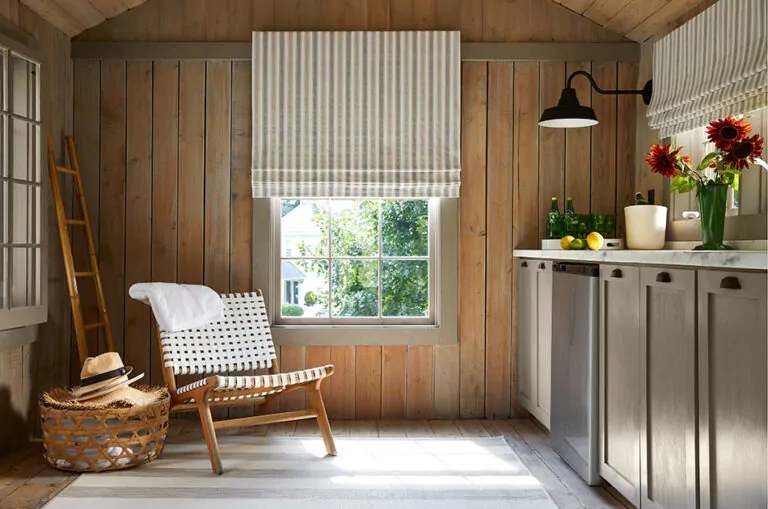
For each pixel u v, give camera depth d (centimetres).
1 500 280
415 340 410
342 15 409
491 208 414
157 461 334
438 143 406
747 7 290
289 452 349
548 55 411
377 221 420
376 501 282
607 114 415
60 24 386
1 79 328
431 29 410
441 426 398
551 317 344
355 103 405
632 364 255
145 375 411
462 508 274
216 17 408
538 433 384
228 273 411
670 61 361
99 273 408
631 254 253
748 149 267
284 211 418
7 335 334
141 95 409
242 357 373
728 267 190
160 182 409
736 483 187
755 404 178
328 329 408
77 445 312
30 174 354
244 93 410
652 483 239
